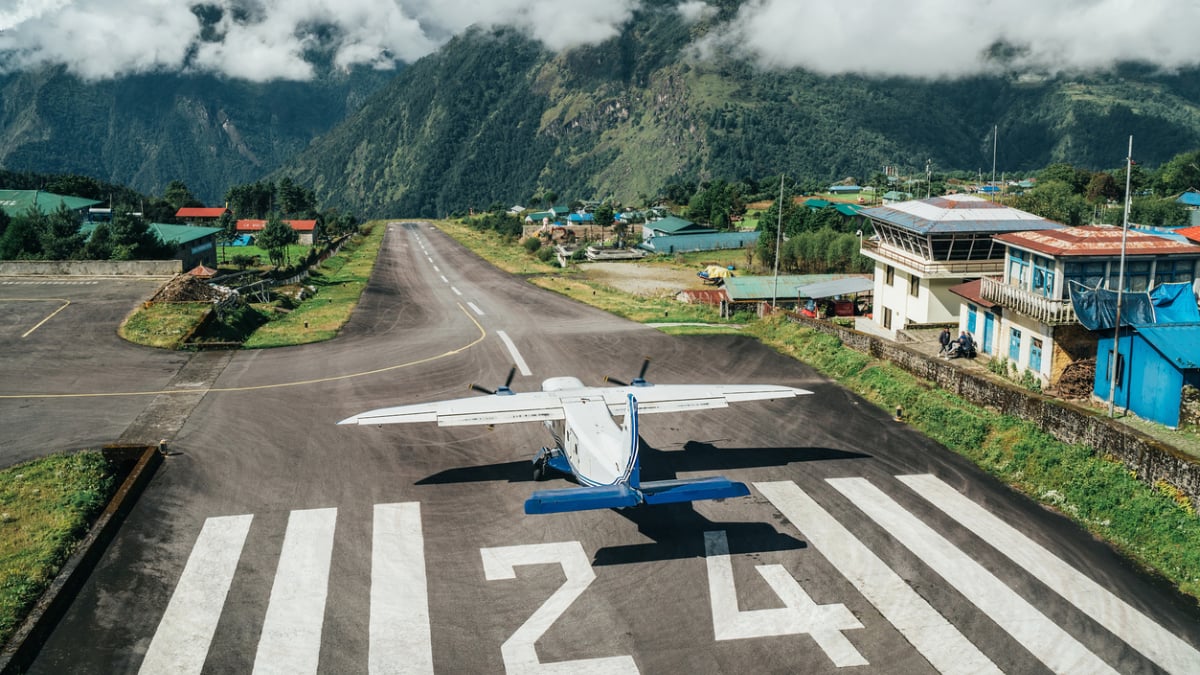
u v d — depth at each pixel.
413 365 42.22
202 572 20.45
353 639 17.73
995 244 49.31
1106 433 25.59
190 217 165.38
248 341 46.84
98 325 47.06
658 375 40.38
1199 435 28.16
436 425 31.92
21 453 28.16
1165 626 18.31
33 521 22.70
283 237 96.31
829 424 32.31
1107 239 36.91
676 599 19.39
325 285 78.00
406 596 19.48
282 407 34.06
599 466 22.11
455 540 22.31
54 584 19.50
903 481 26.50
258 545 21.89
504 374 40.62
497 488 25.86
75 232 76.44
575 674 16.61
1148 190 173.75
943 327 49.50
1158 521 22.27
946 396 33.25
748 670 16.73
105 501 24.75
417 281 84.62
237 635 17.83
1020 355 38.06
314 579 20.19
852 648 17.45
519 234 175.62
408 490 25.64
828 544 22.09
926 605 19.11
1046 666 16.84
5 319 47.94
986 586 19.97
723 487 20.41
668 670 16.75
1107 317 32.25
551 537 22.53
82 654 17.06
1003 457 27.84
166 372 39.00
